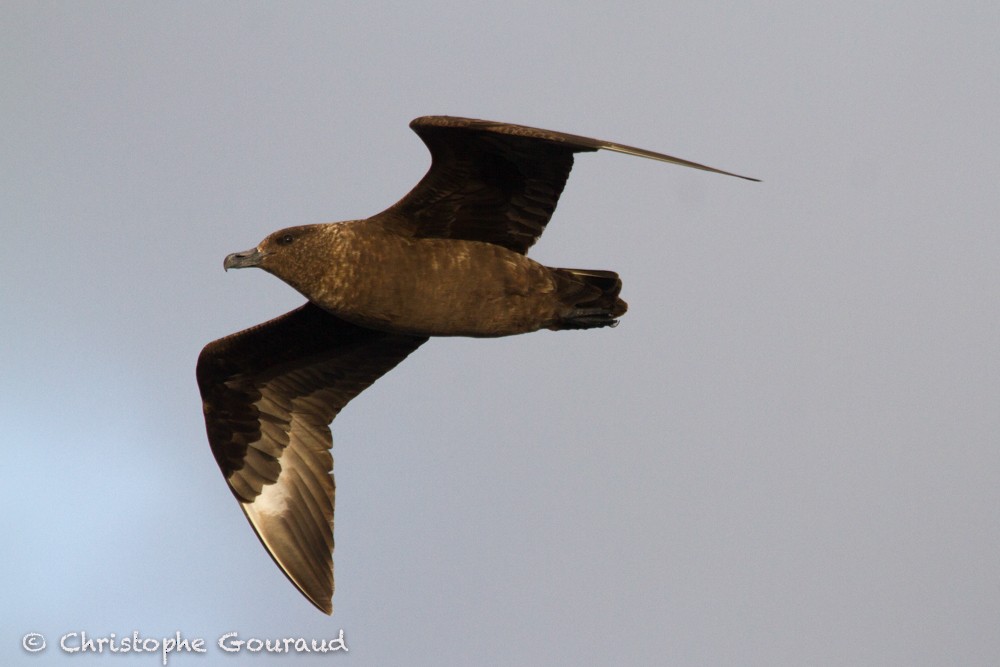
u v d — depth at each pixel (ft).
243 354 54.03
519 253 50.03
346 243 48.44
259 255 48.78
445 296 49.03
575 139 42.96
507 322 50.14
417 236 49.37
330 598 53.47
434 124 44.96
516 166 47.98
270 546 53.83
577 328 51.85
